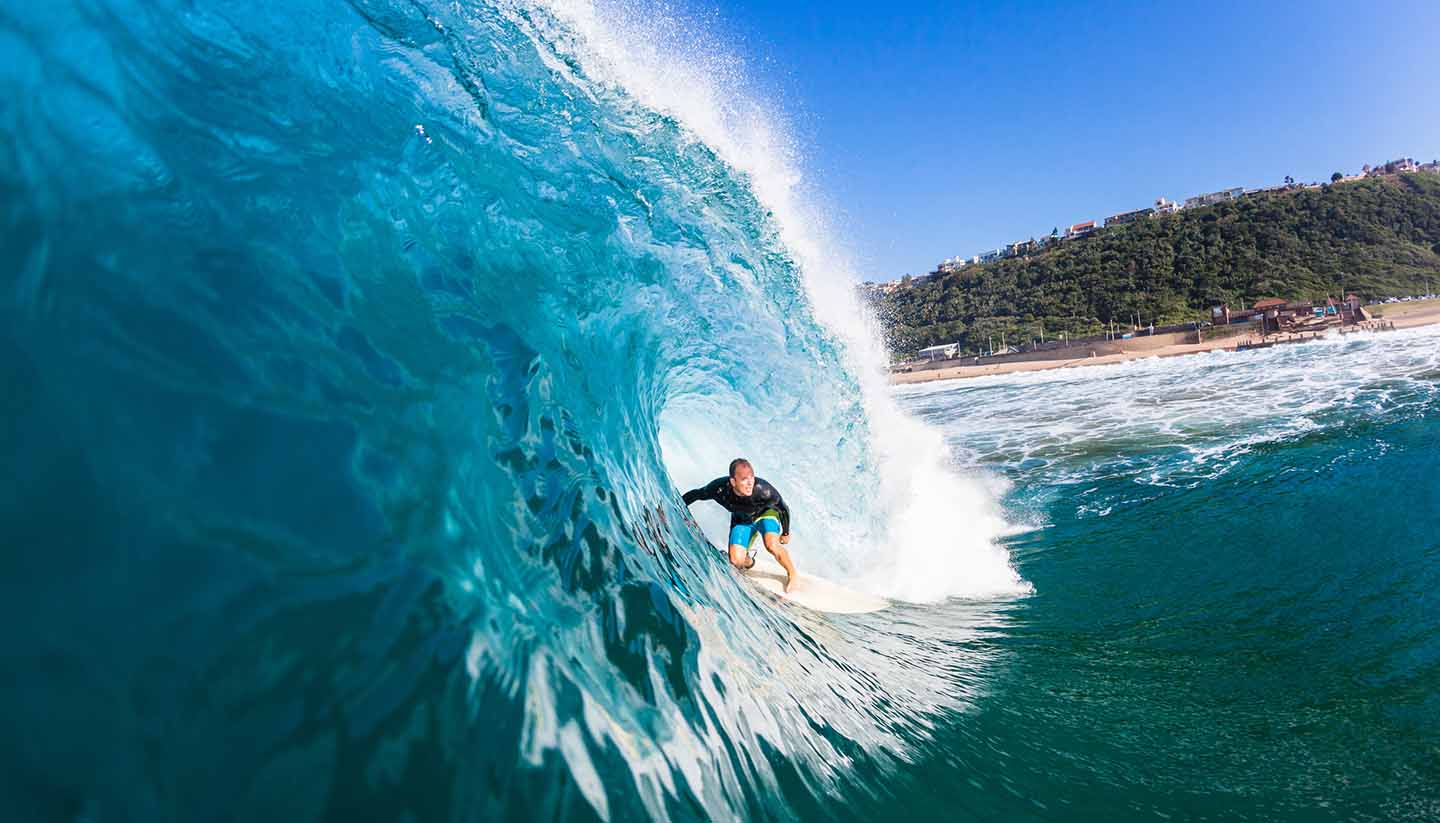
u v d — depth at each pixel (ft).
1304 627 16.14
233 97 8.28
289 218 7.97
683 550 13.91
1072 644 16.98
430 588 6.22
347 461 6.36
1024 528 31.07
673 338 20.10
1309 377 72.08
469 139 13.03
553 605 7.96
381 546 6.05
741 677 9.99
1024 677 14.80
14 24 5.83
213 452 5.32
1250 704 12.66
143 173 6.41
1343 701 12.40
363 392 7.23
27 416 4.41
